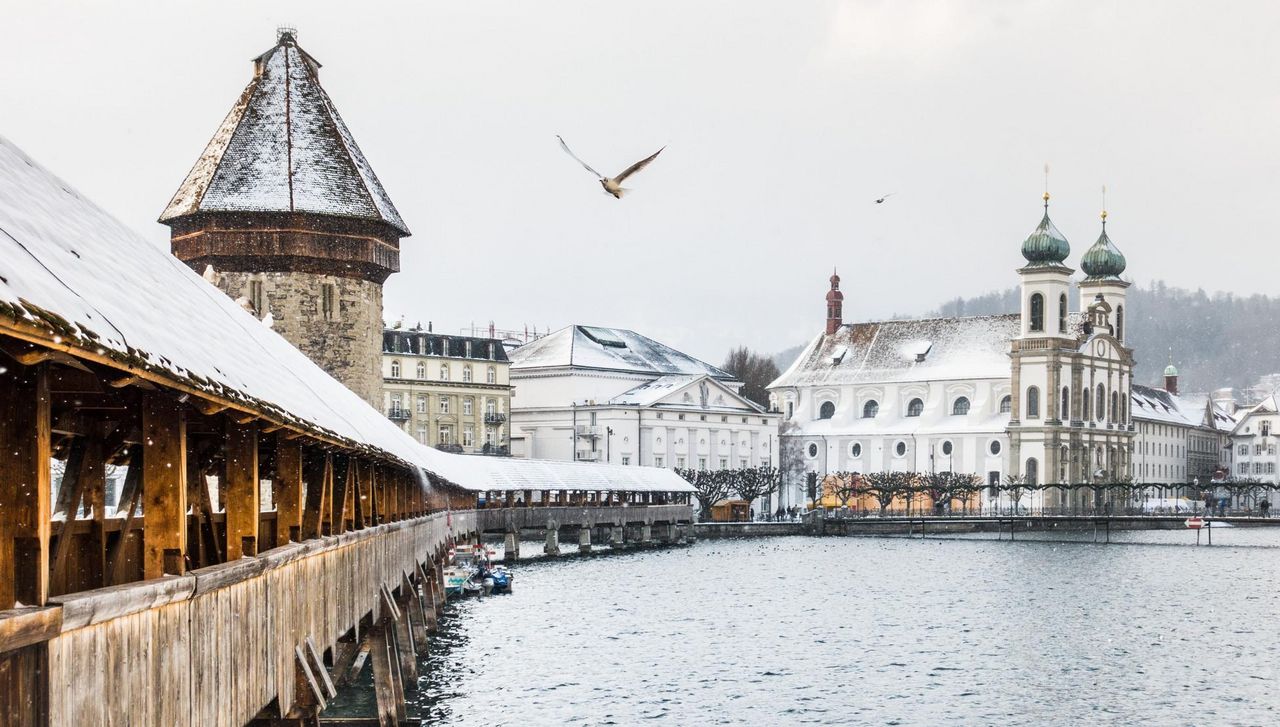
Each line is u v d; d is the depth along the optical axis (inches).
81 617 508.1
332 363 3282.5
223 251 3223.4
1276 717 1979.6
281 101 3341.5
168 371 519.5
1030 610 3292.3
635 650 2513.5
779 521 7214.6
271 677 844.6
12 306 394.3
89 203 746.8
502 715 1872.5
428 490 2598.4
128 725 568.1
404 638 2041.1
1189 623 3051.2
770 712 1963.6
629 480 5871.1
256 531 813.2
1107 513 7608.3
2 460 480.4
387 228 3395.7
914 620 3063.5
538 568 4478.3
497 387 7317.9
